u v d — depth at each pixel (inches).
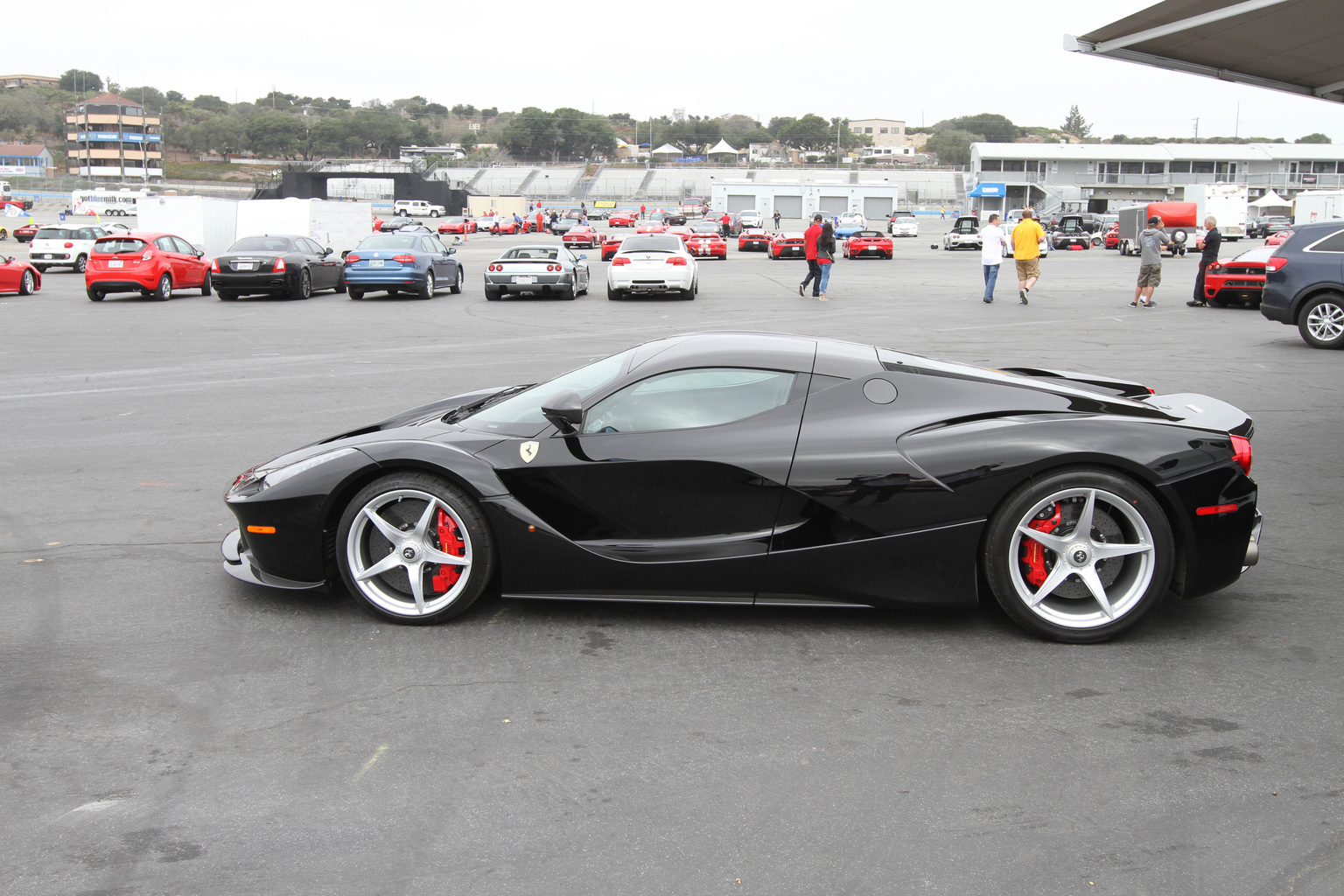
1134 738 115.6
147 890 89.0
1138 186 3782.0
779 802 102.9
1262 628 148.3
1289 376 382.3
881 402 146.8
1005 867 91.7
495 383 377.4
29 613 156.0
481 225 2613.2
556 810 101.6
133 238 807.7
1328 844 94.7
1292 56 250.5
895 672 134.2
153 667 136.3
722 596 147.2
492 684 131.0
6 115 7657.5
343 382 383.9
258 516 152.9
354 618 154.5
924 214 3927.2
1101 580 145.3
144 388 373.7
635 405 149.6
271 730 118.6
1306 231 469.7
